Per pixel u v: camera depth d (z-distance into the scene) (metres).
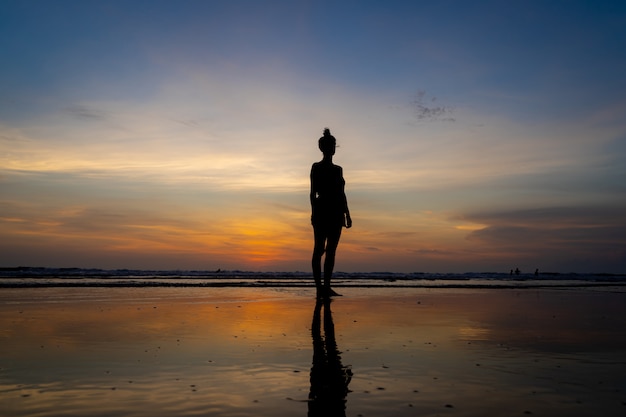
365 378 3.98
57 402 3.29
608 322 7.69
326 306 9.88
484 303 11.02
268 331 6.42
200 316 8.00
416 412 3.13
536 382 3.87
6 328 6.51
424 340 5.82
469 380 3.92
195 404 3.26
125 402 3.29
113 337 5.86
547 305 10.66
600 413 3.12
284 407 3.21
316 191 12.12
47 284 17.23
